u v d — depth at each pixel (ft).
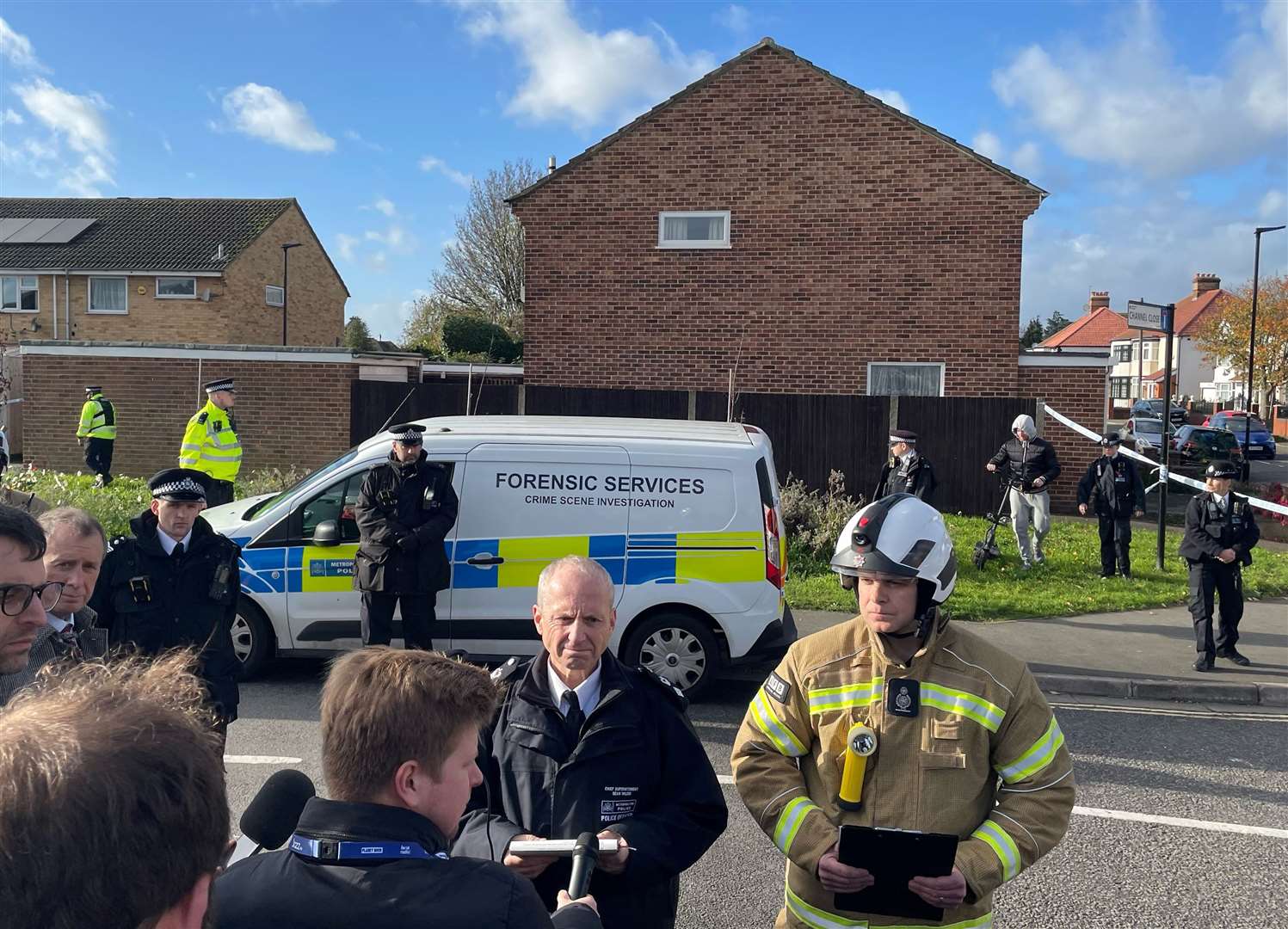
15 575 7.73
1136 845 15.17
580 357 54.29
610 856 7.36
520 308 135.44
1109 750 19.95
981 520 45.42
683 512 22.41
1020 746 7.50
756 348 52.85
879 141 51.21
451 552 22.36
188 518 13.48
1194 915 12.91
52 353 55.47
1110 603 32.53
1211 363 168.35
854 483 48.80
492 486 22.49
